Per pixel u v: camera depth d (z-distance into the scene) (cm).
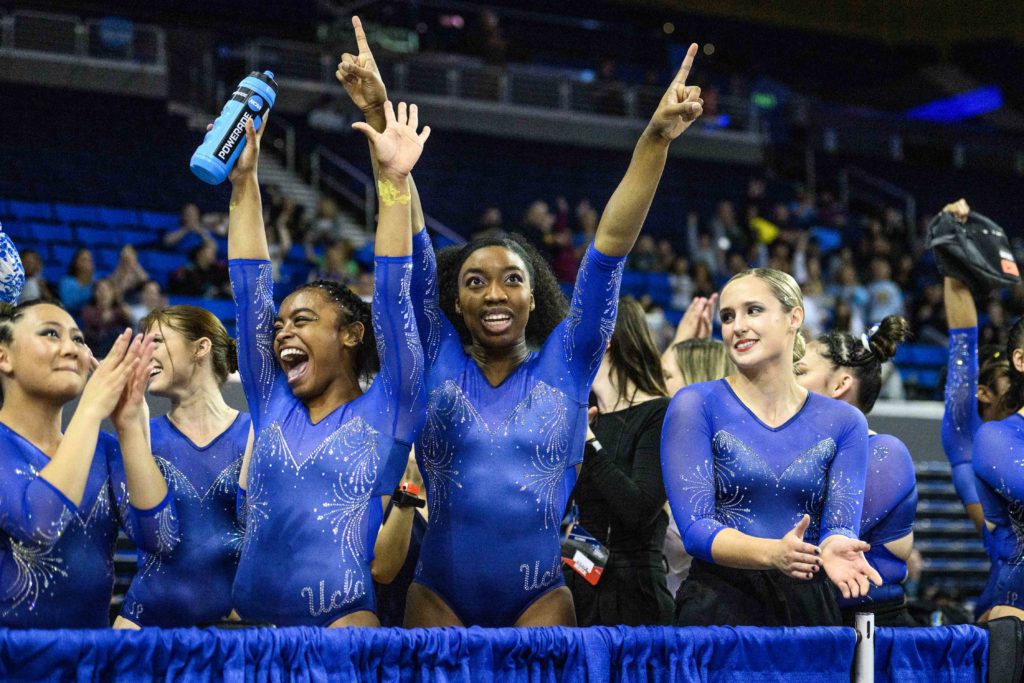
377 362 253
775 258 1139
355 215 1202
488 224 1064
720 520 254
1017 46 1794
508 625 243
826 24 1822
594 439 281
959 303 318
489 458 241
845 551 219
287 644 194
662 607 280
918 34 1827
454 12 1581
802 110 1702
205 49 1344
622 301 310
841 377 316
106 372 224
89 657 184
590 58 1656
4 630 180
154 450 268
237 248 240
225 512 268
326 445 230
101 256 914
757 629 227
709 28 1784
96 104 1208
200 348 275
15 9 1267
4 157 1074
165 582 262
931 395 919
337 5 1502
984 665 250
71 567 224
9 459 218
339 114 1359
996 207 1638
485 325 243
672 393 352
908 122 1812
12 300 292
